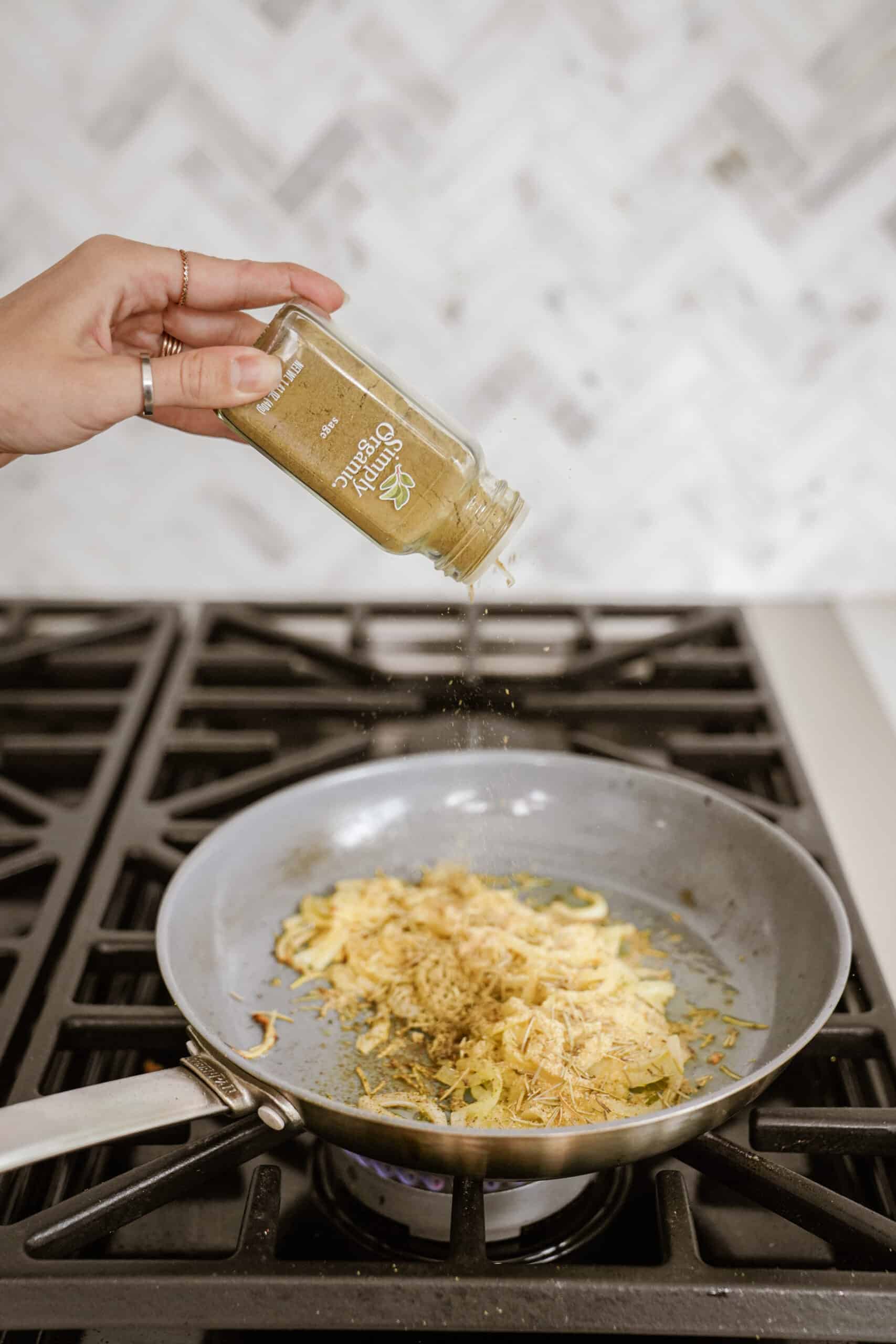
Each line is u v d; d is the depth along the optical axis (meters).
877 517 0.82
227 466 0.81
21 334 0.53
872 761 0.69
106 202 0.76
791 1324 0.40
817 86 0.73
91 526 0.83
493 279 0.77
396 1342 0.42
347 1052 0.50
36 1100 0.43
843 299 0.77
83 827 0.61
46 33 0.73
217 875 0.55
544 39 0.72
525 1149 0.41
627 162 0.75
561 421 0.80
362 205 0.76
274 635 0.77
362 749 0.67
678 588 0.84
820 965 0.50
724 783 0.67
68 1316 0.40
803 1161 0.48
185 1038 0.50
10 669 0.75
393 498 0.52
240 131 0.74
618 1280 0.41
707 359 0.78
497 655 0.79
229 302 0.59
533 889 0.59
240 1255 0.42
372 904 0.57
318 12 0.72
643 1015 0.51
